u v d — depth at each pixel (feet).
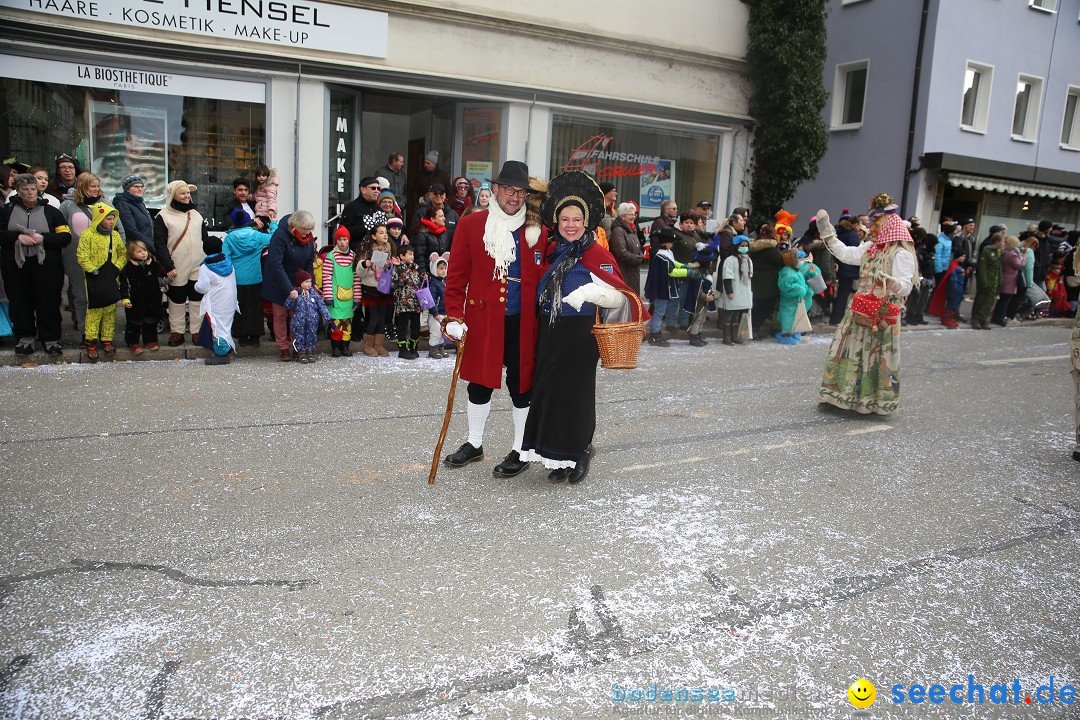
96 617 9.76
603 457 17.04
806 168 42.68
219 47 29.76
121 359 23.79
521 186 13.92
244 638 9.45
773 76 41.70
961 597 11.35
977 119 55.01
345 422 18.67
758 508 14.40
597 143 39.24
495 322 14.76
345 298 25.44
